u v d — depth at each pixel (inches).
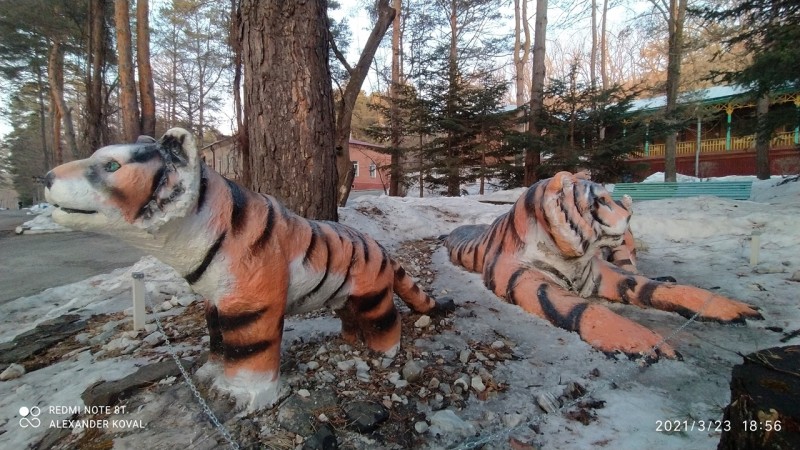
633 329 128.1
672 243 273.0
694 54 732.0
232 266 90.0
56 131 1043.3
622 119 559.5
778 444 56.4
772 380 63.6
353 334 128.8
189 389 102.9
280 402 99.0
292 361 114.7
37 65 861.2
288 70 192.1
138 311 145.7
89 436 91.3
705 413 96.2
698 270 210.8
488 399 105.0
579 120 560.7
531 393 107.1
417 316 151.6
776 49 320.5
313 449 84.6
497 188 684.1
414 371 112.0
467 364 120.6
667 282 164.4
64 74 962.7
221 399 97.0
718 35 495.8
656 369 116.2
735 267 209.5
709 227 278.2
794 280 180.5
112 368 117.6
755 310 146.3
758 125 386.3
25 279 260.1
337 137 320.8
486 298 176.2
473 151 640.4
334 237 112.4
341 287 113.7
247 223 92.3
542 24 589.6
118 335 147.3
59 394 107.6
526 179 584.1
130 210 76.6
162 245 84.5
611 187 546.0
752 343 130.0
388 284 122.9
